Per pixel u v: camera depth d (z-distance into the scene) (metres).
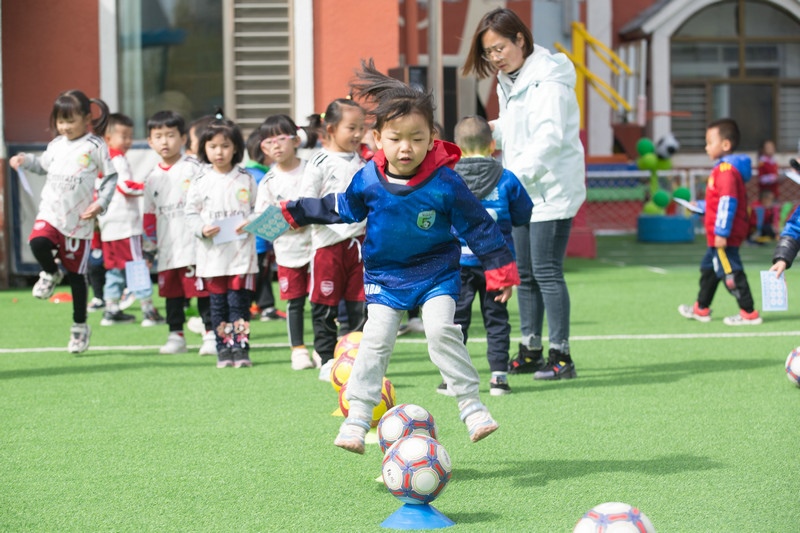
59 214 9.32
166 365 9.09
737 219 11.22
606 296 13.80
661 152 24.06
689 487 5.25
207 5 16.17
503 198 7.49
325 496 5.18
